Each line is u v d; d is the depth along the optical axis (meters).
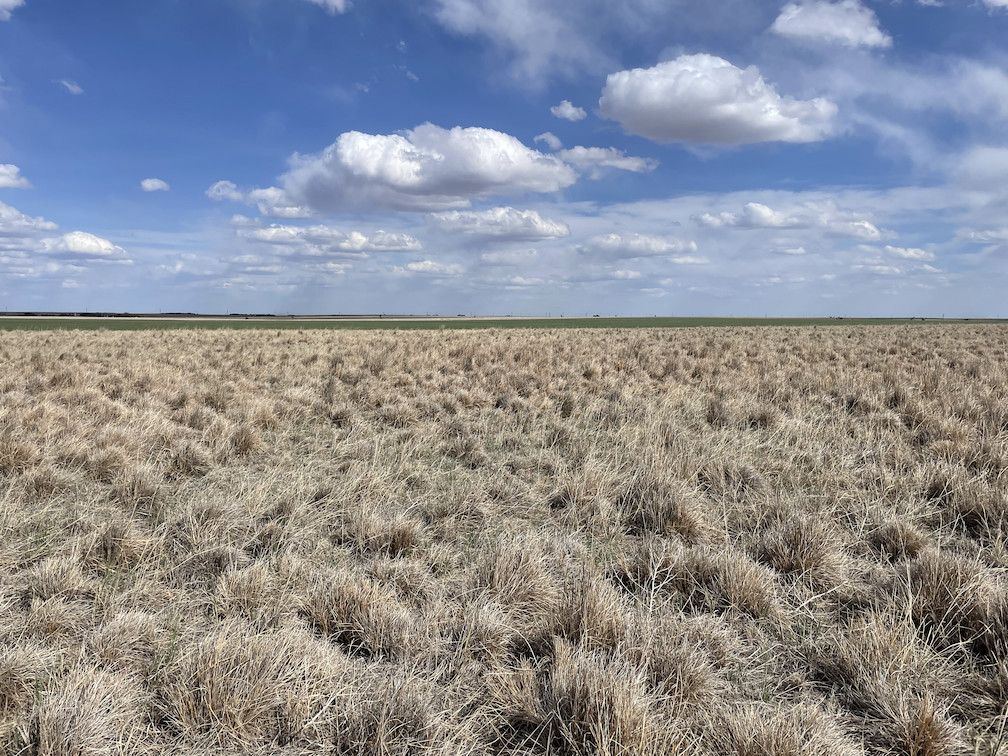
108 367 14.48
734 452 7.23
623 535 5.18
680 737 2.57
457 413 9.88
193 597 3.87
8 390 10.78
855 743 2.65
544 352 19.42
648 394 11.95
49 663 3.02
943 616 3.54
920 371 14.25
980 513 5.31
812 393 11.80
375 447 7.50
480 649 3.31
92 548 4.32
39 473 5.91
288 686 2.83
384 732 2.55
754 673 3.21
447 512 5.58
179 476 6.50
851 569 4.49
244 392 11.13
